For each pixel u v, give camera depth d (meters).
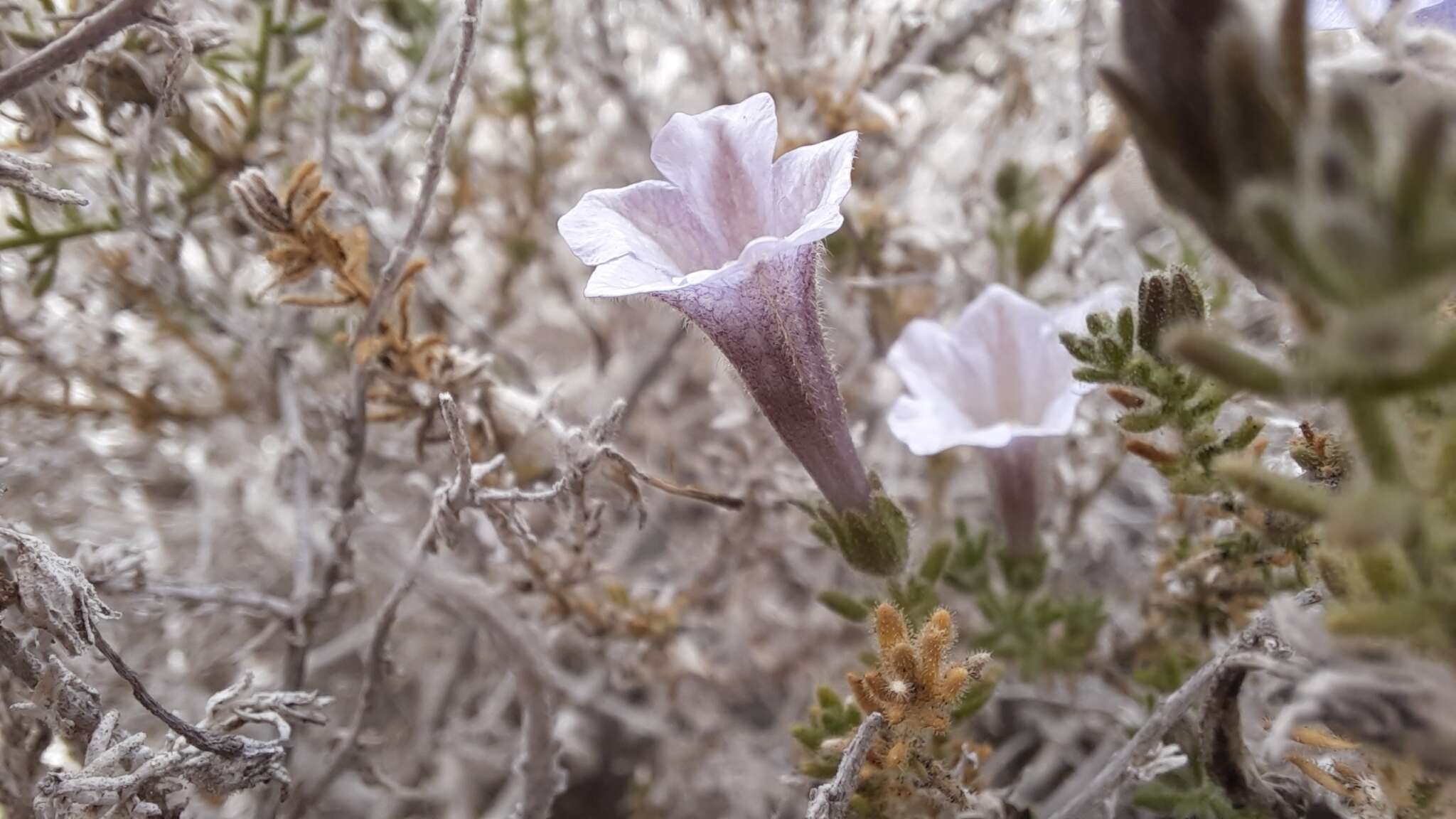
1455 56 0.06
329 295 0.11
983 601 0.12
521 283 0.19
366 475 0.16
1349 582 0.06
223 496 0.16
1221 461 0.05
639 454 0.18
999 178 0.14
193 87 0.11
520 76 0.17
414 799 0.16
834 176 0.08
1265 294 0.07
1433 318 0.06
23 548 0.08
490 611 0.12
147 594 0.11
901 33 0.14
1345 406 0.05
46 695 0.09
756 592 0.16
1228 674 0.08
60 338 0.13
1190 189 0.05
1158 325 0.08
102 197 0.12
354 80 0.14
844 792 0.08
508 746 0.17
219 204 0.12
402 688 0.17
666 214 0.09
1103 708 0.13
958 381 0.11
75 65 0.10
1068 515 0.14
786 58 0.15
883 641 0.08
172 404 0.15
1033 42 0.15
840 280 0.15
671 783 0.16
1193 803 0.09
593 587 0.14
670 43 0.18
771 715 0.18
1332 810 0.08
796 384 0.09
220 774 0.09
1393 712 0.05
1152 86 0.05
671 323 0.17
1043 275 0.15
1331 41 0.09
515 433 0.11
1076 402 0.10
